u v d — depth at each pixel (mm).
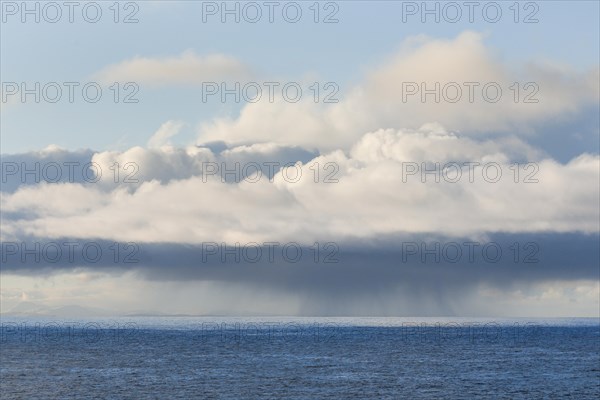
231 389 122438
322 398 112938
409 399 112188
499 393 119000
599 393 119375
